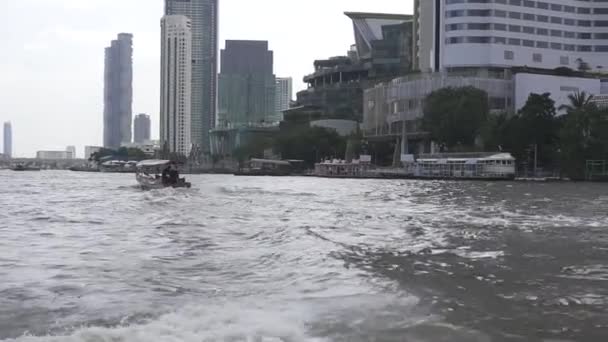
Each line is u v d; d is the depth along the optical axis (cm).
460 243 2339
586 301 1305
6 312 1216
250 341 980
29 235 2662
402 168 14562
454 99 12681
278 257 1958
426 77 14662
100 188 8438
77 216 3691
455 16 15100
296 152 18525
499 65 15088
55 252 2105
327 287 1455
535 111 11350
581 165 10556
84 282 1541
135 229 2881
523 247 2223
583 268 1753
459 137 12681
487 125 12012
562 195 6056
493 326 1095
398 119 15312
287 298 1324
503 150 11944
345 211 4059
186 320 1112
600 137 10244
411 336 1027
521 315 1177
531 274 1648
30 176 17700
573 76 15262
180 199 5500
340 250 2130
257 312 1182
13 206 4694
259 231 2769
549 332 1061
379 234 2656
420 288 1443
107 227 2992
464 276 1612
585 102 11856
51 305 1276
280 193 6750
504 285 1484
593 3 16062
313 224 3122
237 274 1648
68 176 17775
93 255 2025
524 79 14388
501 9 15100
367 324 1099
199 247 2219
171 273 1669
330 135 18538
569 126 10581
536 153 11812
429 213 3869
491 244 2309
